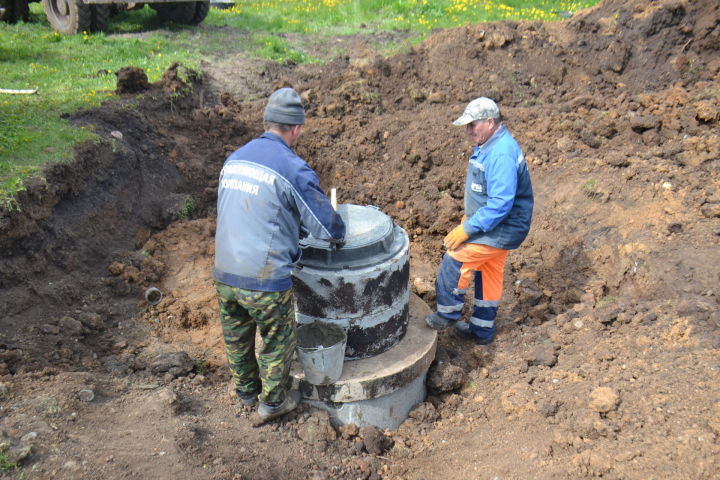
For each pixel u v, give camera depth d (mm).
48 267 5062
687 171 6215
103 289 5285
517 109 8344
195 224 6473
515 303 5617
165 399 3805
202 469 3264
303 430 3910
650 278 5094
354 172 7598
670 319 4516
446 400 4500
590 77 9359
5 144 5656
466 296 5832
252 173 3299
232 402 4121
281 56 10094
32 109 6664
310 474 3646
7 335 4332
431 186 7270
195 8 12047
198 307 5340
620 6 9938
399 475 3871
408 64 9320
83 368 4320
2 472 2898
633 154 6820
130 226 6109
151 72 8742
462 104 8625
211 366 4602
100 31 11500
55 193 5359
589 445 3588
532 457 3602
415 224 7020
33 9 14367
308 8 13797
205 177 7230
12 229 4797
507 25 9781
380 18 12828
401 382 4109
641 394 3846
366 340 4121
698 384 3748
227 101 8352
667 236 5445
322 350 3723
